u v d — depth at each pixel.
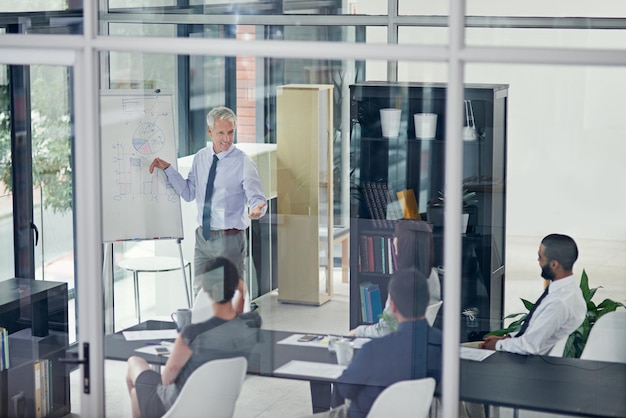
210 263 4.72
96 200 3.89
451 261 3.64
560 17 4.80
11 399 4.64
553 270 4.45
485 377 4.07
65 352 4.64
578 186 4.51
